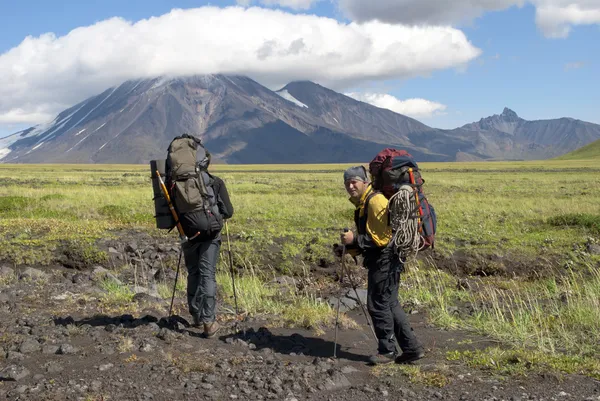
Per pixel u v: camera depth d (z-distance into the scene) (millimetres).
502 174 75312
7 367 4758
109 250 12422
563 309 7602
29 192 29016
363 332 6879
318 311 7625
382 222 5312
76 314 6984
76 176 65812
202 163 5914
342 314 7852
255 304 8164
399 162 5379
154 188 5980
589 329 6633
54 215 19641
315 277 11453
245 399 4473
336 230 15594
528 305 8273
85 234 13953
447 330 6973
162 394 4461
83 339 5730
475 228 16000
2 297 7762
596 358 5625
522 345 6125
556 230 15523
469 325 7121
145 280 10406
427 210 5406
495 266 11914
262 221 17562
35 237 13305
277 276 11609
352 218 18203
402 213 5215
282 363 5359
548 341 6188
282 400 4477
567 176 63125
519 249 12914
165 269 11602
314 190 35812
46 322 6387
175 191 5793
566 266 11758
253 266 11953
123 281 10406
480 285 10570
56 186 38281
